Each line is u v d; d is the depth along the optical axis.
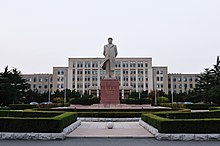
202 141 11.47
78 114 21.39
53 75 99.62
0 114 17.53
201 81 58.31
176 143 10.91
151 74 97.06
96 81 97.62
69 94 75.38
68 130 13.36
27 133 12.07
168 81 101.25
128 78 96.94
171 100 75.31
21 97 58.62
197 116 17.06
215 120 12.24
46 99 73.69
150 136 12.45
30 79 101.31
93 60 98.44
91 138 12.31
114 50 27.78
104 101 26.12
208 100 48.06
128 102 37.41
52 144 10.63
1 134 12.01
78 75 98.44
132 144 10.63
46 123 12.37
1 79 47.31
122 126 16.92
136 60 97.56
